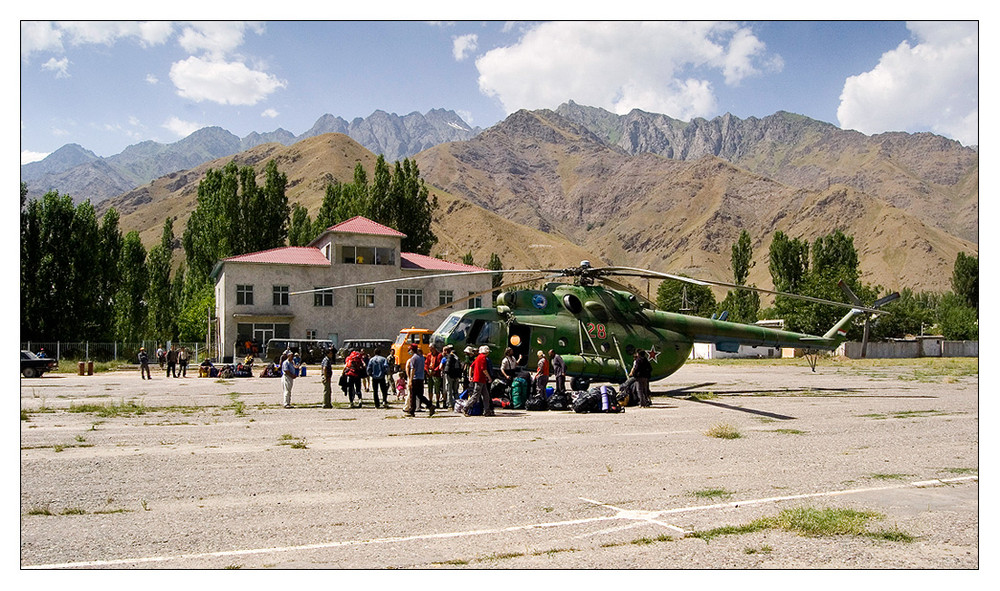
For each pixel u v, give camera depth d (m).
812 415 16.22
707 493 8.23
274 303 51.69
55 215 52.88
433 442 12.05
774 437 12.68
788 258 90.56
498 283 58.31
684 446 11.63
